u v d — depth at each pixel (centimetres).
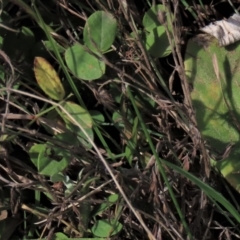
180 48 86
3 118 75
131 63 85
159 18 78
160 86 89
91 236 85
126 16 79
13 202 83
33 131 77
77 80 88
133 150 85
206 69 85
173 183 84
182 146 85
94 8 88
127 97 86
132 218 86
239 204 90
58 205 82
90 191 84
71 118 75
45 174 77
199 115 83
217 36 84
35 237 88
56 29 88
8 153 84
